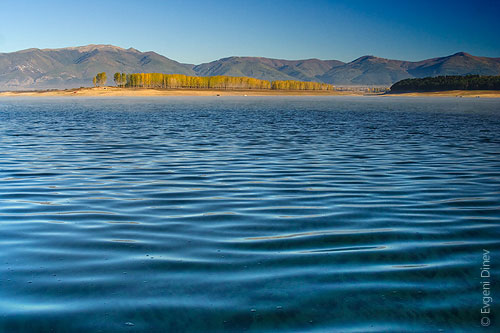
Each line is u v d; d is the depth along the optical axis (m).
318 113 67.19
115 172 17.48
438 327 5.68
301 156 22.08
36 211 11.40
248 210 11.48
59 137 31.09
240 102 122.25
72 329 5.57
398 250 8.40
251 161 20.38
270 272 7.29
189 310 6.04
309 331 5.55
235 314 5.93
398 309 6.11
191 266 7.55
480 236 9.30
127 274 7.20
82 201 12.54
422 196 13.28
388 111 75.25
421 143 28.25
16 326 5.62
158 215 10.98
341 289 6.68
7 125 42.06
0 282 6.89
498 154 23.30
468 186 14.89
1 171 17.73
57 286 6.75
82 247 8.55
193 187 14.55
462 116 60.78
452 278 7.10
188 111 70.44
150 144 26.95
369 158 21.56
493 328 5.64
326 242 8.85
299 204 12.17
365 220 10.55
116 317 5.86
